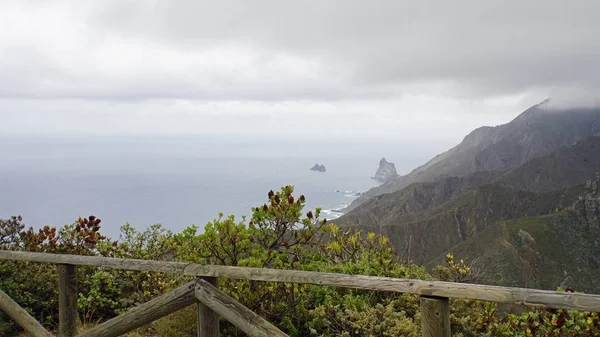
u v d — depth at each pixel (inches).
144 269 141.3
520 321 187.9
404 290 105.0
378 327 183.3
